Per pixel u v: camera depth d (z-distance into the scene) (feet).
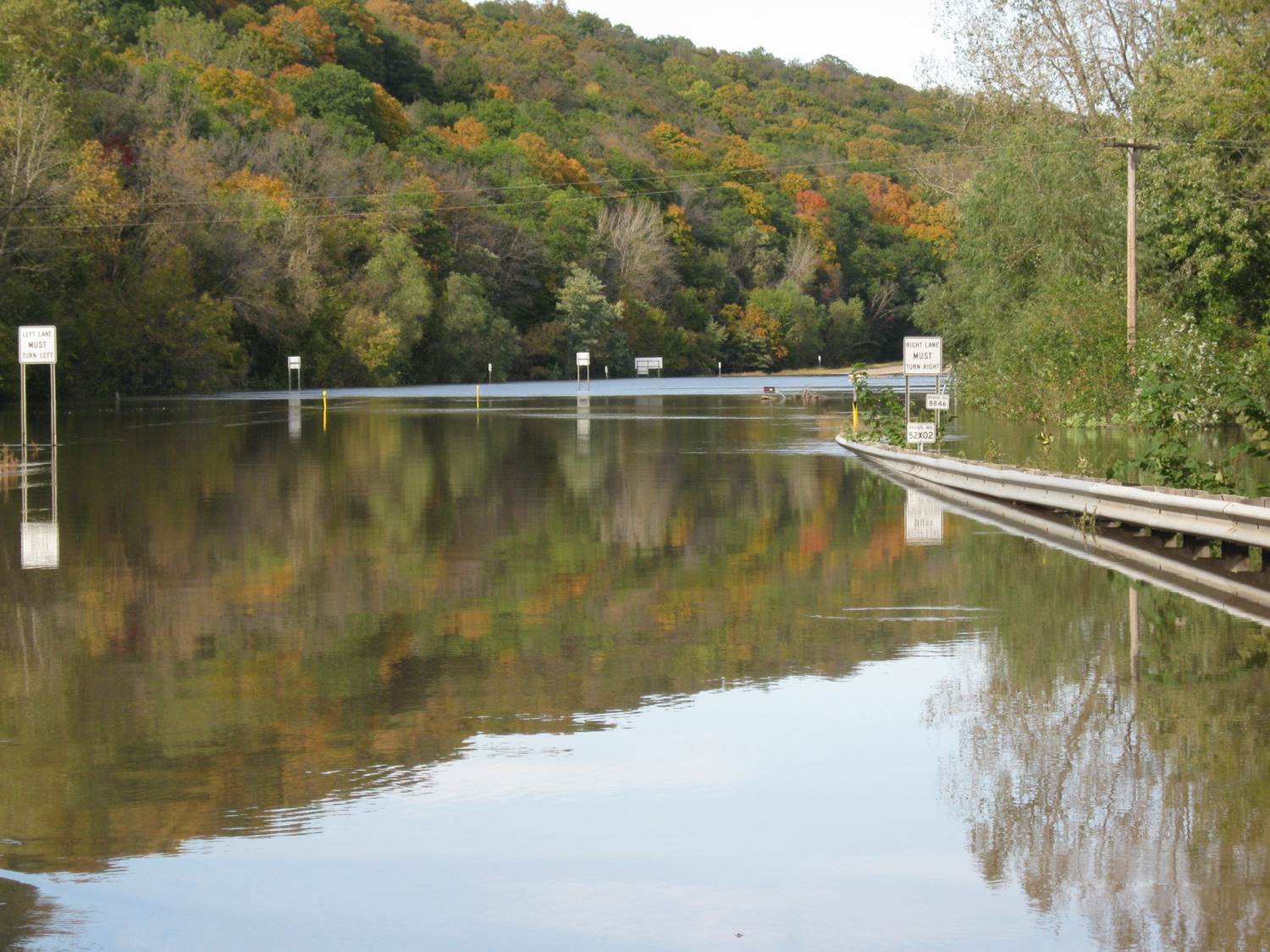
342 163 407.85
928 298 220.02
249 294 335.67
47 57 303.07
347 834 23.09
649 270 516.32
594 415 191.11
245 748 28.19
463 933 19.24
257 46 474.08
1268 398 135.54
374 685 33.68
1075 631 40.14
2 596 47.03
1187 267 162.91
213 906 20.16
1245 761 26.96
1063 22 200.85
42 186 259.80
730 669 35.29
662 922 19.56
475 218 461.37
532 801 24.79
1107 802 24.52
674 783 25.76
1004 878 21.03
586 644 38.52
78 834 23.16
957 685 33.42
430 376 417.69
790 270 580.71
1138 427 137.28
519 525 66.90
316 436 144.36
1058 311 154.92
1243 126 153.17
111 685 33.88
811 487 85.87
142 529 65.57
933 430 97.19
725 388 344.08
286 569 52.95
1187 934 18.97
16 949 18.78
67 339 272.92
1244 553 55.06
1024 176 177.58
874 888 20.74
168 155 325.01
